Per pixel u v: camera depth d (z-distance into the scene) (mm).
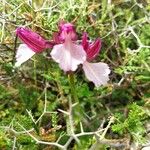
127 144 112
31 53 110
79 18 138
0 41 136
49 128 127
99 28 139
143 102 132
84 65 107
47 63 135
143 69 136
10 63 134
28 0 139
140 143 112
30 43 108
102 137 110
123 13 143
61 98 129
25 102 131
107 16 148
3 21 134
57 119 128
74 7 138
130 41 144
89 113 132
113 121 120
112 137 124
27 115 130
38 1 146
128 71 137
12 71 134
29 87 133
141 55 135
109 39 140
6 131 119
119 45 142
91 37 139
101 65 108
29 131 114
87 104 133
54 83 134
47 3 145
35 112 130
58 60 104
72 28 106
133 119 115
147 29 144
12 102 133
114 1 149
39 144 119
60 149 119
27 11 139
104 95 132
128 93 135
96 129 125
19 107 131
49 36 134
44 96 133
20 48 111
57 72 130
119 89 134
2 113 128
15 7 140
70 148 123
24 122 120
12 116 127
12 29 136
